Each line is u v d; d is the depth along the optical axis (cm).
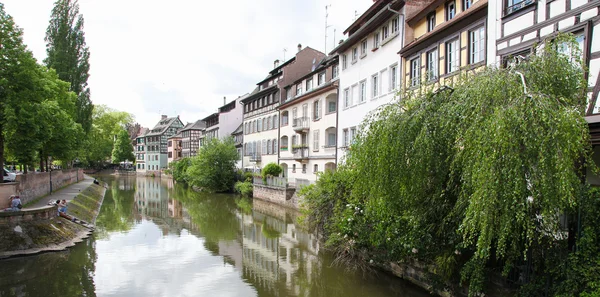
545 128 452
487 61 1047
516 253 557
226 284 1005
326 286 955
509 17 977
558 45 597
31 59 1518
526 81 529
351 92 2112
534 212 523
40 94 1582
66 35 3425
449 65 1284
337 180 1161
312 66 3391
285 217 2173
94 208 2434
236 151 3906
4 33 1453
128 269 1152
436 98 686
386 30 1775
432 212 737
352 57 2117
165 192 3859
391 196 704
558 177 428
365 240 1007
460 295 735
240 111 4928
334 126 2348
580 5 787
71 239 1480
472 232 516
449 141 617
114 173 8162
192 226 1908
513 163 455
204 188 3884
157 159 8606
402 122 680
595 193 562
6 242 1248
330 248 1188
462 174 581
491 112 511
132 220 2098
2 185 1475
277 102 3372
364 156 748
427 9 1435
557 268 564
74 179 3719
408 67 1552
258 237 1631
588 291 518
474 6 1183
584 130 462
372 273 1016
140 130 10850
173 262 1228
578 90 561
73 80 3425
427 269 808
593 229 548
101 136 6519
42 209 1406
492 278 671
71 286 993
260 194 2934
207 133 6159
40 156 2380
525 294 595
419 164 646
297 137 2927
